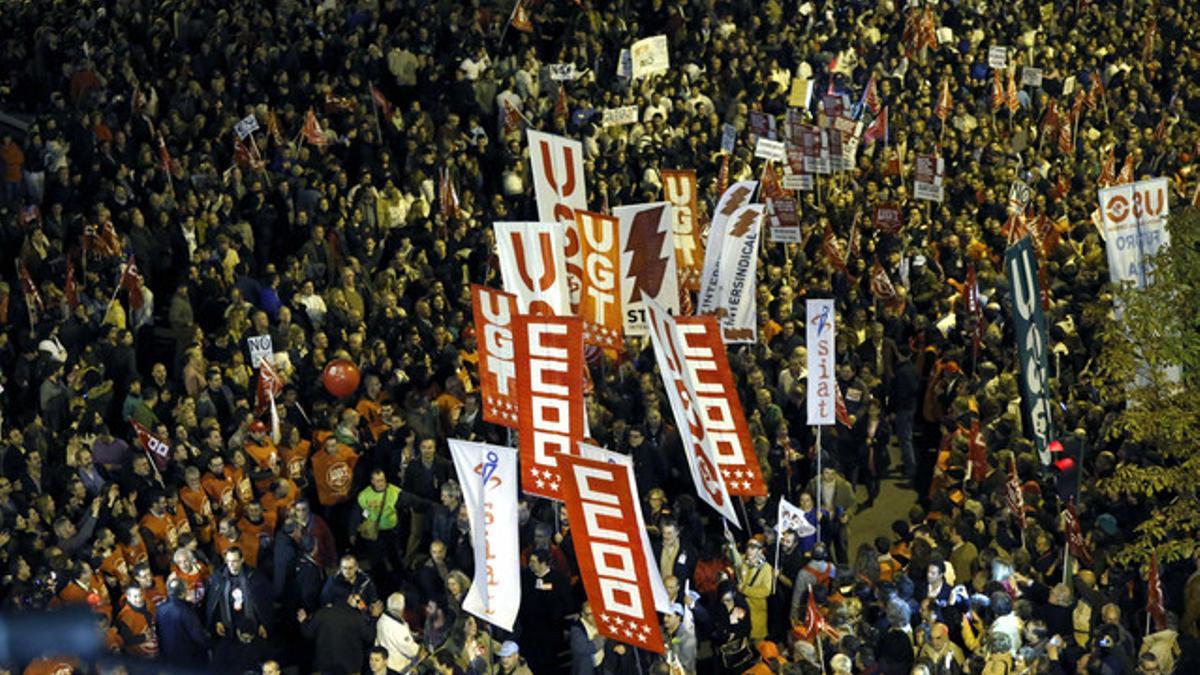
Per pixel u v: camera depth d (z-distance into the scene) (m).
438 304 59.88
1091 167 81.12
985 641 43.72
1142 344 52.09
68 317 58.09
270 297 61.12
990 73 91.88
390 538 50.22
